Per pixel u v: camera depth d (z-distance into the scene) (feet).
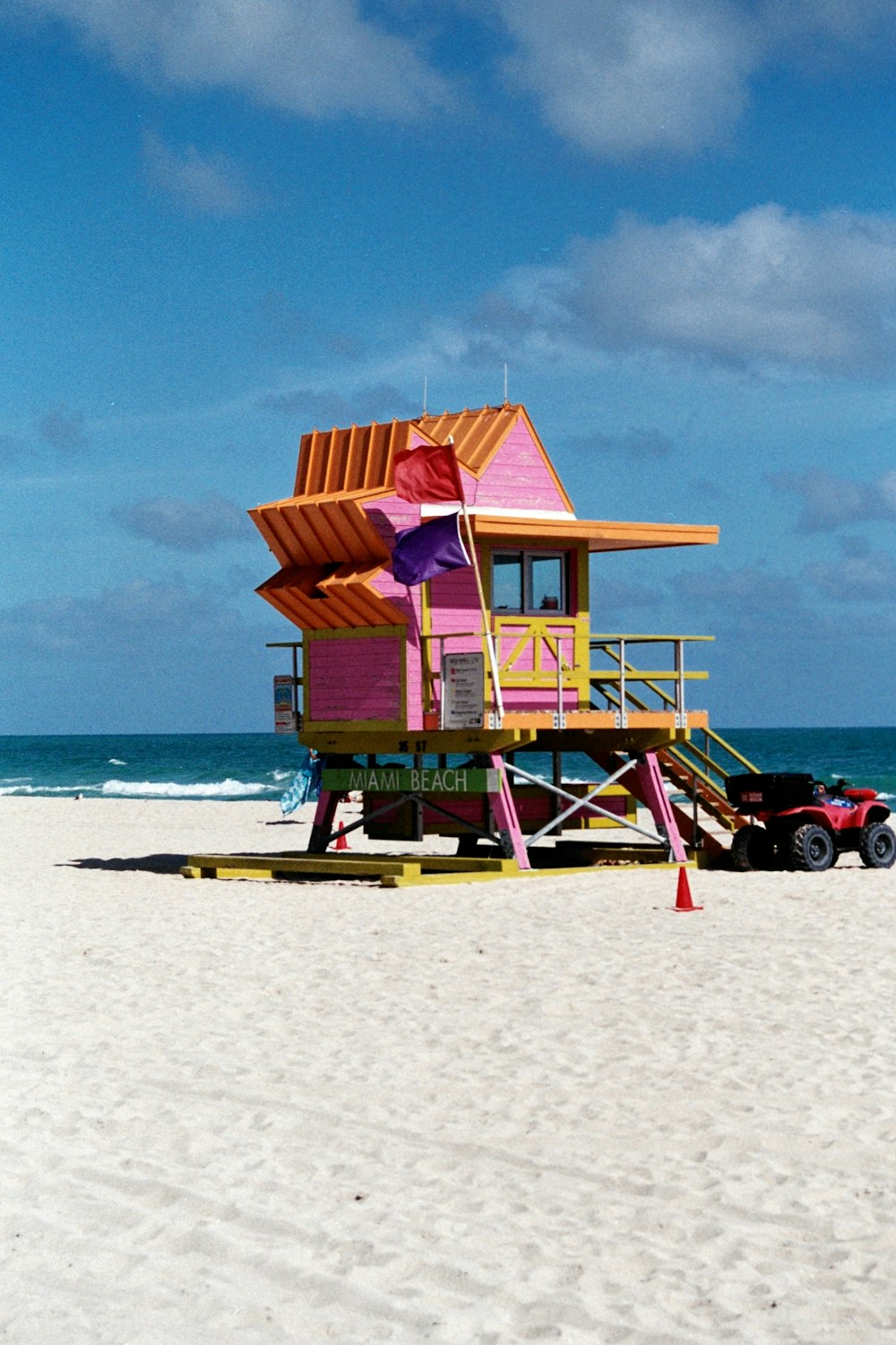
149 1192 25.96
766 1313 20.85
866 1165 26.81
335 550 67.92
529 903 58.80
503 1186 26.04
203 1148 28.27
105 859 86.43
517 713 66.44
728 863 73.41
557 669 68.54
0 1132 29.37
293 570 70.38
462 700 65.10
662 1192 25.63
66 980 44.14
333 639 69.97
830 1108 30.04
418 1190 25.90
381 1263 22.72
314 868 70.18
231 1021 38.50
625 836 96.58
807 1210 24.67
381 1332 20.47
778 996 39.96
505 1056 34.45
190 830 113.91
